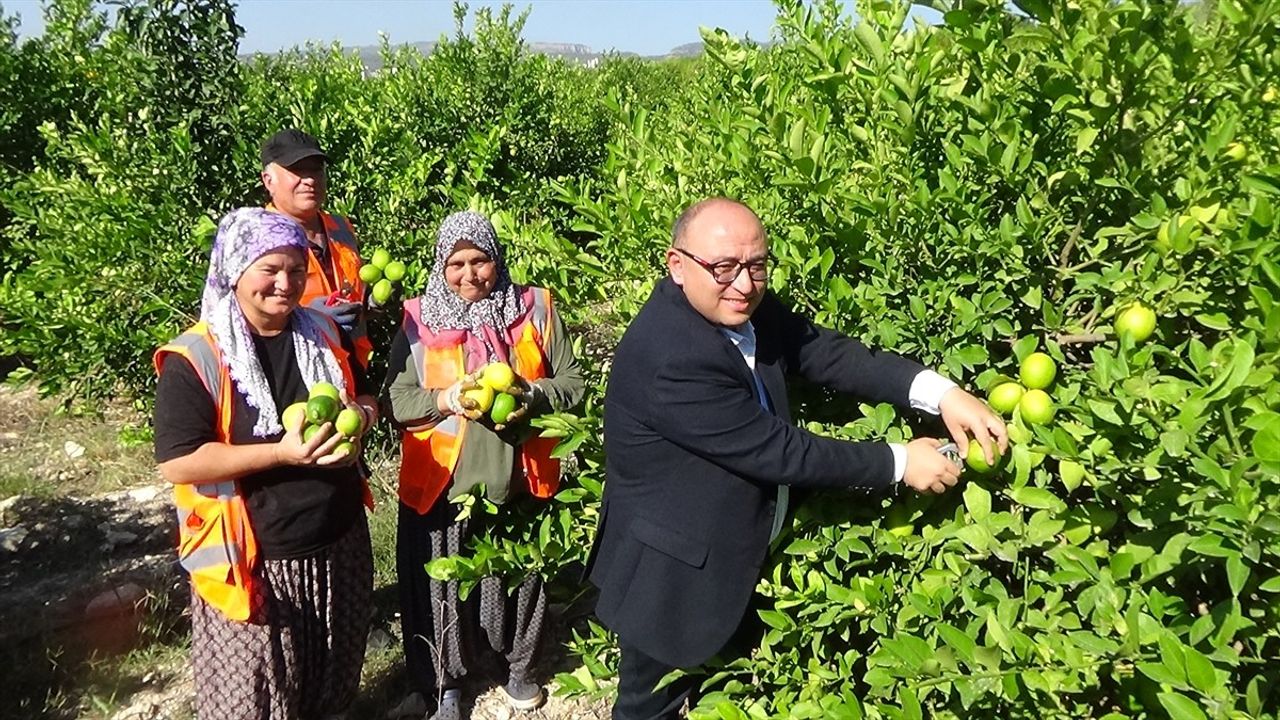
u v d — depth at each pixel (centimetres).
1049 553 181
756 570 222
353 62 1060
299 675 292
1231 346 171
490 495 317
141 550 499
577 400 318
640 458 225
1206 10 231
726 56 320
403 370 324
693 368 206
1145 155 221
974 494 190
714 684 256
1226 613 161
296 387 281
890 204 229
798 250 248
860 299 230
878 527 211
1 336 621
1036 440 189
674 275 221
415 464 323
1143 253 220
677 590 224
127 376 607
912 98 228
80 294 576
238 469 259
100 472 590
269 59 1159
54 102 841
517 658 367
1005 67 233
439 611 341
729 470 213
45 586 456
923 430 233
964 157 230
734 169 307
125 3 533
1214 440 164
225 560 265
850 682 207
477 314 318
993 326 215
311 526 282
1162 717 173
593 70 1703
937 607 184
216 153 564
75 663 397
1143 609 170
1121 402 161
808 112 255
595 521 296
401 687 394
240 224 262
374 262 459
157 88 545
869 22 254
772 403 220
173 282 571
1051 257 224
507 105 892
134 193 579
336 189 646
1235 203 200
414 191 649
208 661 279
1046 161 233
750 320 224
